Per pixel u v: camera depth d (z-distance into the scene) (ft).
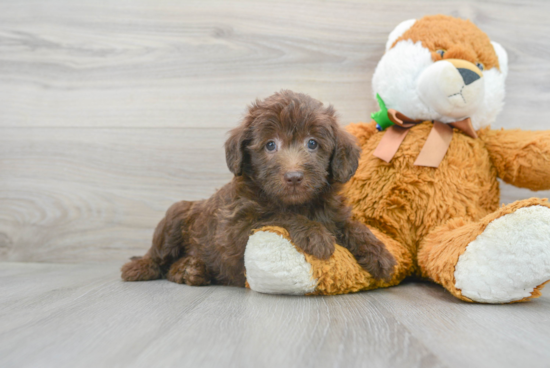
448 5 2.72
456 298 1.82
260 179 1.88
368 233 1.93
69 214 2.85
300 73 2.77
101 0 2.87
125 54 2.86
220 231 1.93
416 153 2.17
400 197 2.15
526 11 2.70
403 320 1.51
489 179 2.25
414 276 2.23
